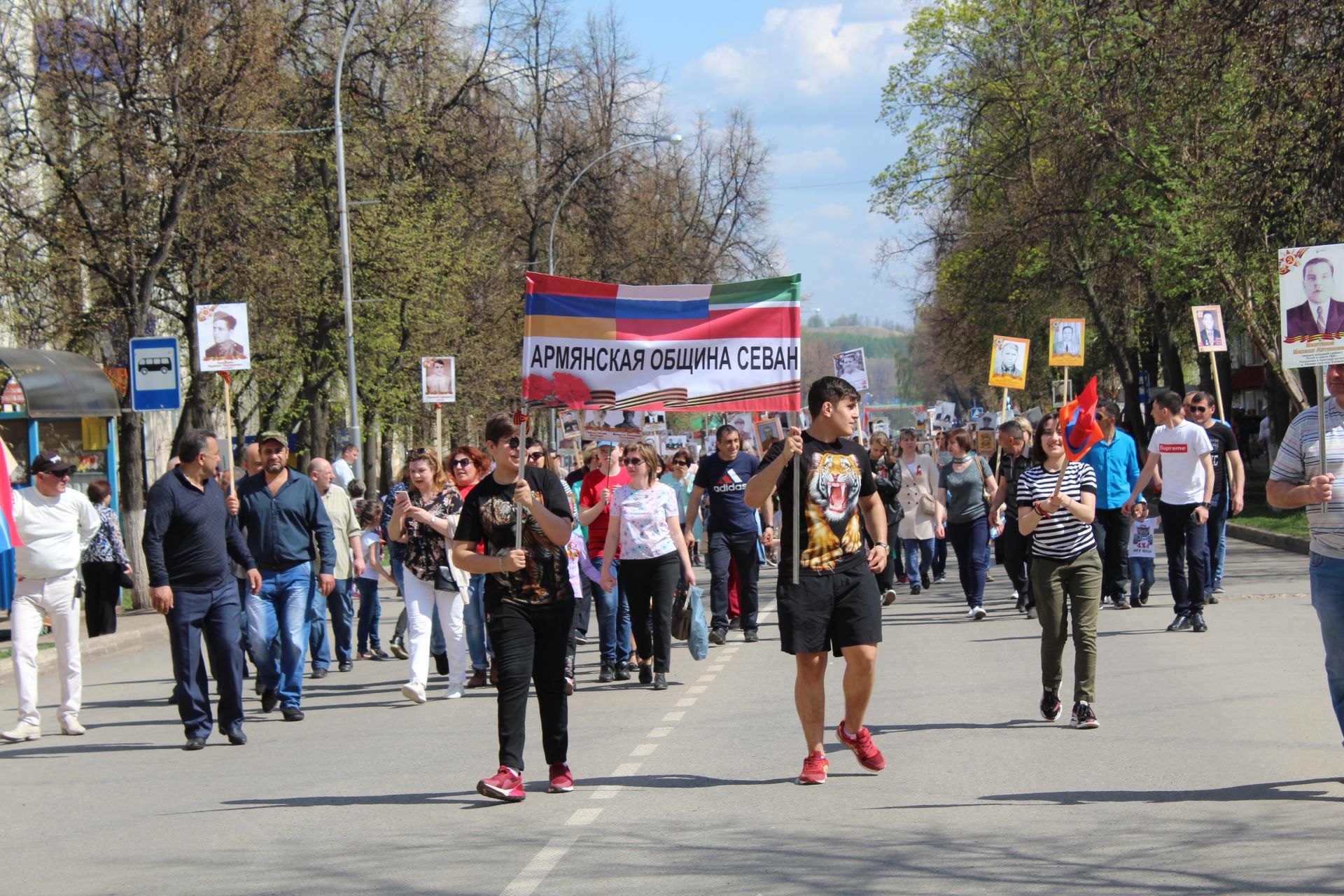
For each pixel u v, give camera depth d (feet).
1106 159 103.40
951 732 30.12
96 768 31.12
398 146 113.09
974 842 20.74
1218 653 39.81
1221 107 81.51
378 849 21.81
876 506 25.90
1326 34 66.08
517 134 136.67
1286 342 25.39
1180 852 19.70
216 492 33.86
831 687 38.24
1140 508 45.83
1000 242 127.95
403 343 114.01
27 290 71.31
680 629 41.29
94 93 69.82
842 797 24.29
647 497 40.22
